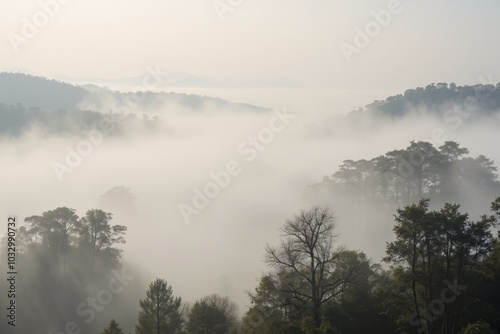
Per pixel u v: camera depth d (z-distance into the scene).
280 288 49.28
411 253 44.62
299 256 49.59
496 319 44.72
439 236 44.12
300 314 47.09
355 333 48.38
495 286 45.34
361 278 51.38
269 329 46.81
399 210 44.97
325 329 42.41
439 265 44.75
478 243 44.06
